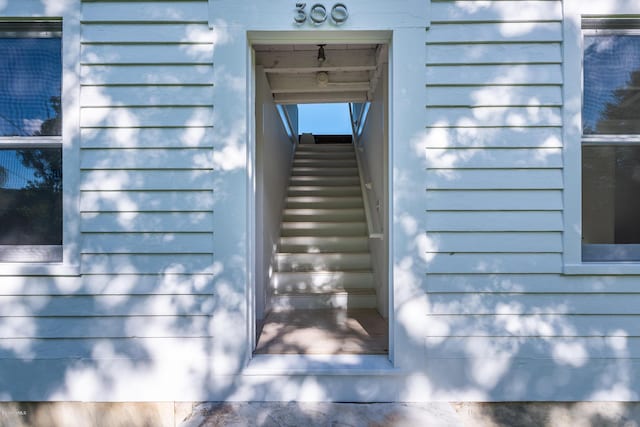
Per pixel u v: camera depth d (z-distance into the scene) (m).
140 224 2.03
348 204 4.69
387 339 2.47
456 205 2.03
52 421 2.04
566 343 2.04
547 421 2.03
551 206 2.02
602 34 2.07
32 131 2.06
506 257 2.03
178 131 2.03
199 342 2.02
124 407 2.03
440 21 2.02
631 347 2.04
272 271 3.59
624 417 2.03
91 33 2.02
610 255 2.06
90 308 2.03
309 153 5.82
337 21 2.00
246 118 2.04
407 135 2.02
